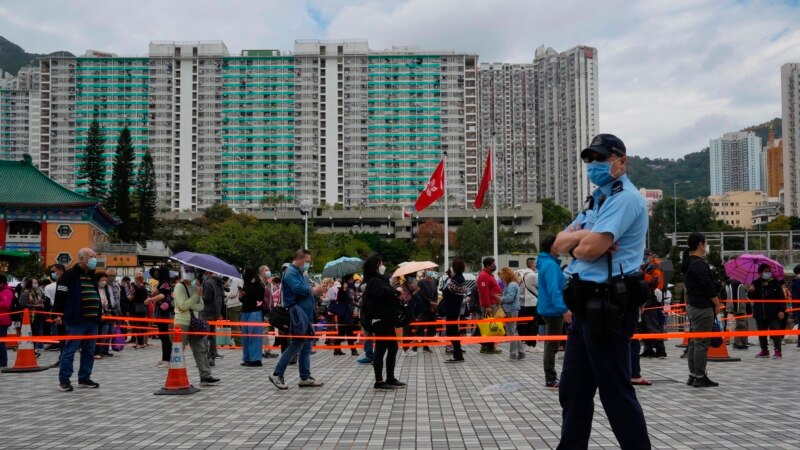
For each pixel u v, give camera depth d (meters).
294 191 142.12
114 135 140.00
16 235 63.94
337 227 131.88
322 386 10.41
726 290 17.28
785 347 16.88
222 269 10.77
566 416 4.78
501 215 124.69
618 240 4.45
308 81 143.75
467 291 19.30
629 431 4.34
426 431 6.82
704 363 9.55
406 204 142.25
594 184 4.69
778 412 7.49
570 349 4.78
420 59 144.50
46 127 139.38
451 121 143.88
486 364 13.48
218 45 144.75
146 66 142.12
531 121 183.12
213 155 142.38
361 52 144.62
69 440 6.54
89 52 144.25
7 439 6.60
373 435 6.64
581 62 177.25
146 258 70.44
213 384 10.70
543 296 9.80
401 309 10.16
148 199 84.31
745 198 183.62
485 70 184.62
